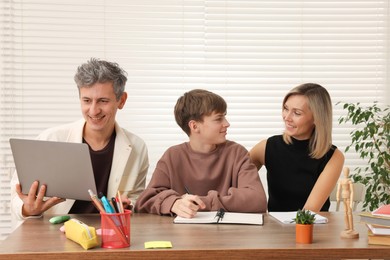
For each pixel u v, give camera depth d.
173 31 3.33
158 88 3.31
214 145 2.21
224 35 3.35
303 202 2.36
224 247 1.45
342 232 1.59
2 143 3.23
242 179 2.11
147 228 1.71
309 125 2.35
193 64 3.34
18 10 3.24
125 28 3.30
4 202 3.23
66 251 1.41
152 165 3.29
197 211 1.97
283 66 3.38
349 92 3.41
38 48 3.26
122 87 2.13
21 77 3.24
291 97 2.34
